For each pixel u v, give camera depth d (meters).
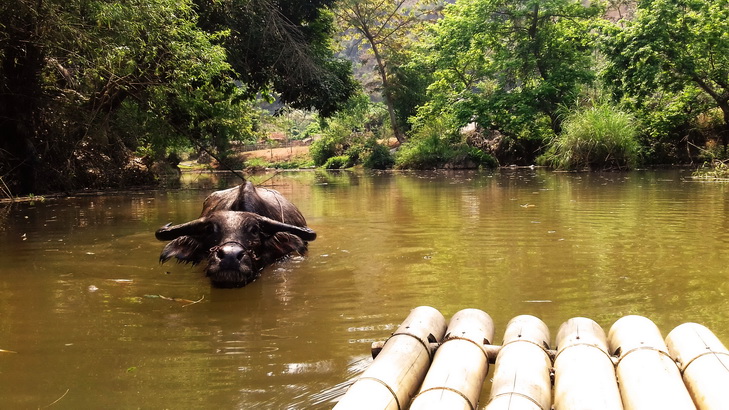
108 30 14.10
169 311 4.98
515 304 4.94
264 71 22.48
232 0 21.19
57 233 9.39
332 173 35.75
